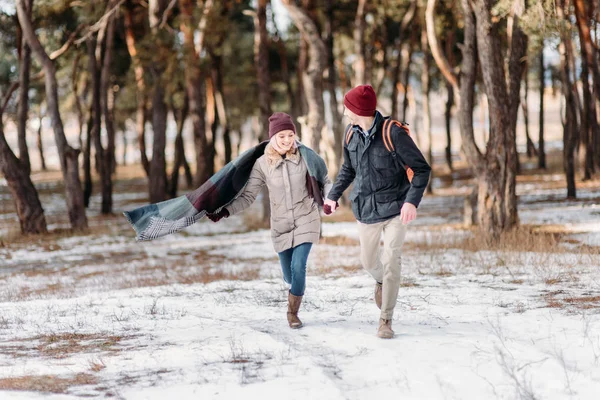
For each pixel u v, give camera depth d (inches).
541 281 310.5
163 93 1202.0
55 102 908.0
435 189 1464.1
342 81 1648.6
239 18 1546.5
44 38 1223.5
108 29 1160.2
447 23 1114.1
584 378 152.1
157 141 1220.5
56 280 507.8
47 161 3112.7
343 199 1126.4
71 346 212.8
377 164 197.2
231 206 227.3
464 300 267.0
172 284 405.4
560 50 970.1
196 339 211.3
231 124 2203.5
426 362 171.2
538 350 176.6
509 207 592.4
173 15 1179.3
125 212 222.5
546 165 1728.6
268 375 165.6
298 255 219.0
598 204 869.8
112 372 175.6
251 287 347.9
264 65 887.7
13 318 277.6
